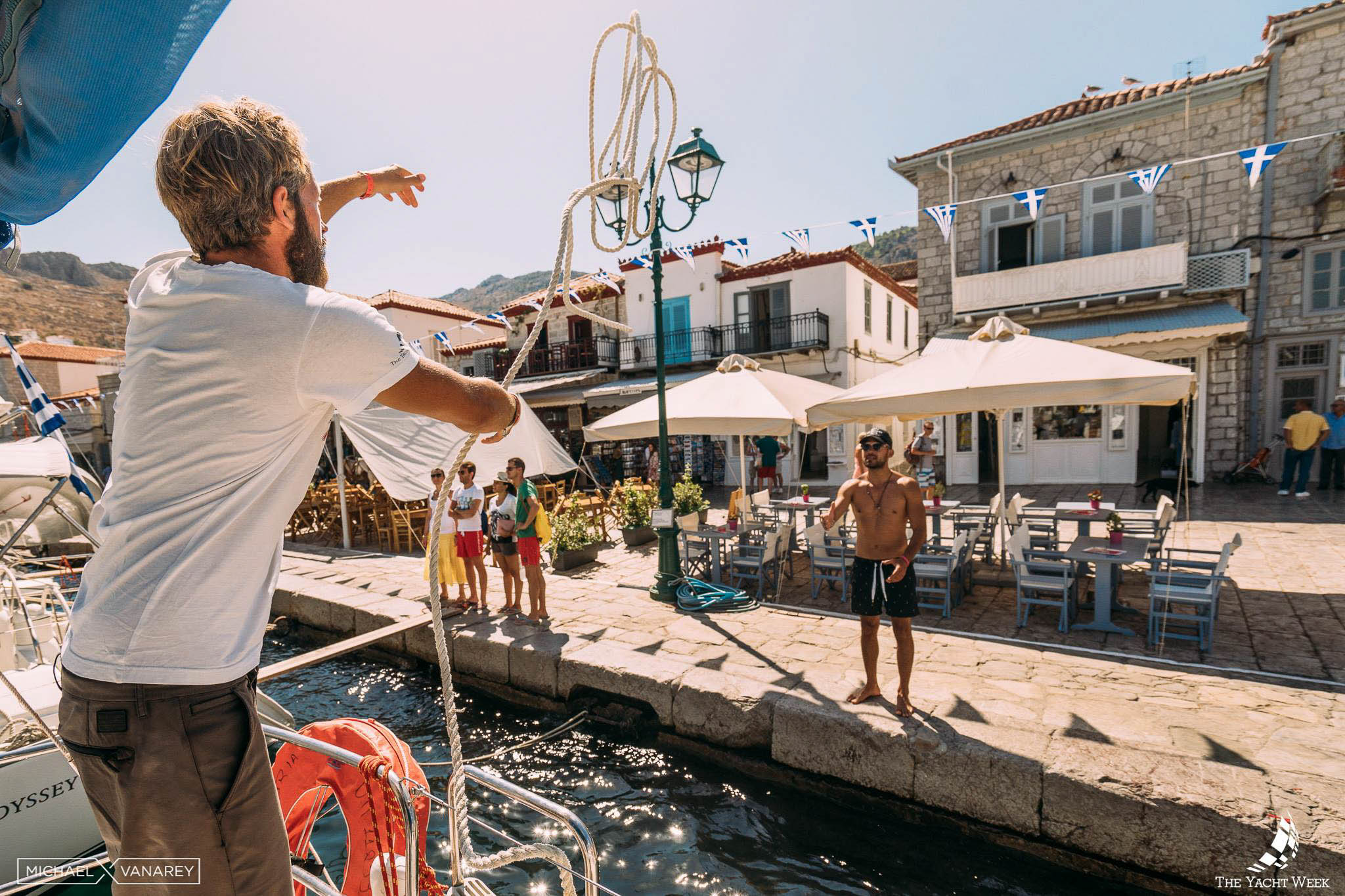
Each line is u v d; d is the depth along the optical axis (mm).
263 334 945
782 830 4262
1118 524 6301
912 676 5148
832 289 19766
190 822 1002
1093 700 4590
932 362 6984
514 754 5426
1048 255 15398
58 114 993
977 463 16641
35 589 6020
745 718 4887
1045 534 8773
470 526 7930
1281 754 3748
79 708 975
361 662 7816
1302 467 11969
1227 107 13508
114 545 989
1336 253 13008
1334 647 5355
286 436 1041
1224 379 14102
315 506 15039
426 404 1051
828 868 3896
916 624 6508
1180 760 3703
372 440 9562
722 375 8789
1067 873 3707
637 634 6594
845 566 7461
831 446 19172
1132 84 15117
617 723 5570
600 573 9570
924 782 4121
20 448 4609
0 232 1341
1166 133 14078
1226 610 6340
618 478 21844
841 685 5047
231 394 959
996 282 15516
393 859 1688
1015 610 6742
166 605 968
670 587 7797
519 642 6477
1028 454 16297
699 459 20594
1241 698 4527
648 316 23250
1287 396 13688
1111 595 6188
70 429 23297
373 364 987
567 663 5965
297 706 6660
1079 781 3648
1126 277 14188
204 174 994
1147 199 14312
